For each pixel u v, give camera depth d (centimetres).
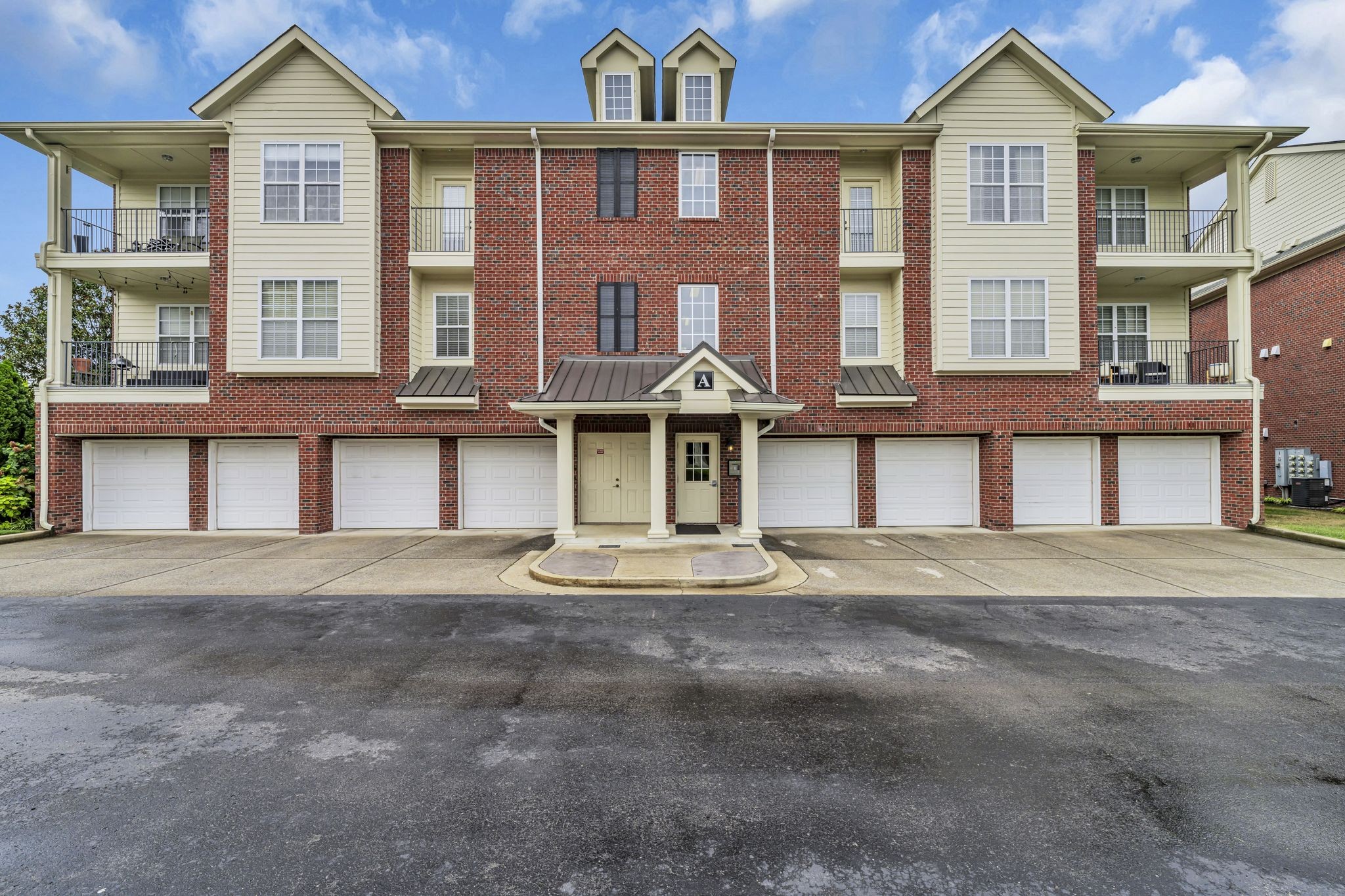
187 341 1498
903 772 382
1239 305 1398
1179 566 998
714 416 1373
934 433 1366
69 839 316
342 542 1234
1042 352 1342
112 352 1470
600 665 564
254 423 1329
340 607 757
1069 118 1345
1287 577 918
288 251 1305
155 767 386
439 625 685
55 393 1320
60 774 377
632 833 321
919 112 1356
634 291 1362
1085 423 1363
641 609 751
